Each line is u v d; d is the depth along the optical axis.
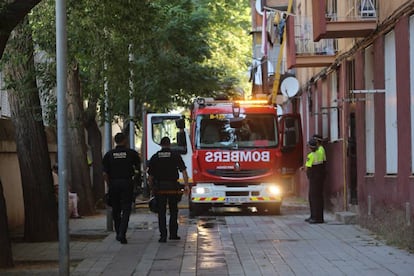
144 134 26.64
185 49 25.56
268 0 27.75
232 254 11.80
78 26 14.34
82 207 20.59
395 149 14.02
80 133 20.75
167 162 13.70
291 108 30.42
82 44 14.75
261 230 15.41
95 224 17.55
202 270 10.30
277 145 19.30
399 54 13.38
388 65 14.50
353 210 17.67
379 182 14.98
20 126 13.98
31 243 13.77
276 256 11.48
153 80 24.73
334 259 11.00
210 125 19.36
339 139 19.25
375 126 15.24
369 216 15.32
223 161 19.17
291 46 20.28
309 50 20.28
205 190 19.23
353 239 13.43
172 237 13.95
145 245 13.20
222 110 19.38
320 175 16.69
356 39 16.80
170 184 13.66
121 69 16.03
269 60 28.97
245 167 19.17
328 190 20.69
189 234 14.87
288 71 25.23
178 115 24.52
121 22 14.26
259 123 19.36
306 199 26.06
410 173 12.82
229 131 19.33
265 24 28.61
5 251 10.52
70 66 15.65
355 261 10.75
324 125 21.91
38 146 14.05
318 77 22.58
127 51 15.73
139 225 17.16
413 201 12.50
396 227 12.87
